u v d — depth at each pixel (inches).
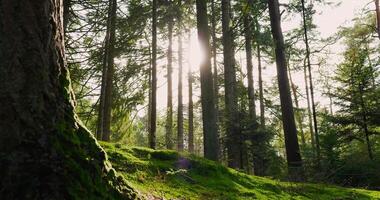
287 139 518.6
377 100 714.8
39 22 136.1
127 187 162.4
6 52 130.0
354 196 309.7
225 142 648.4
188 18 766.5
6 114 127.0
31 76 132.3
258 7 553.0
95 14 620.7
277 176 457.4
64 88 144.1
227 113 669.9
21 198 122.7
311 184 346.3
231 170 302.7
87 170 140.8
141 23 734.5
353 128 729.6
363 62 737.6
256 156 662.5
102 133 633.6
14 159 125.0
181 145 971.9
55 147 133.0
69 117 143.1
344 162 508.4
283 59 541.3
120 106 748.6
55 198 127.0
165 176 251.0
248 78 955.3
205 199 229.1
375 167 505.0
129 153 276.7
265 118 1033.5
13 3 132.6
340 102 734.5
